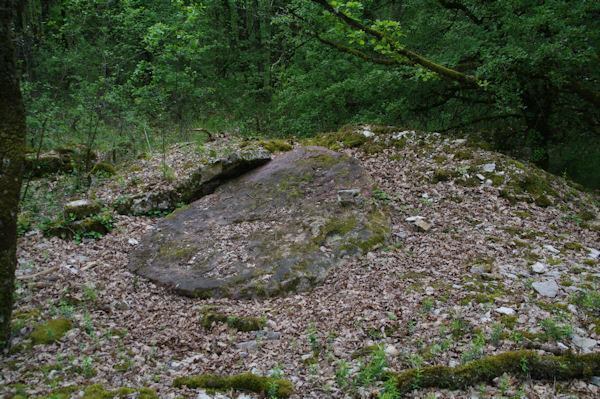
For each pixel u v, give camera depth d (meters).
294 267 5.37
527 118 9.67
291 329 4.33
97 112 10.50
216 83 15.47
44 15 15.46
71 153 9.53
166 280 5.38
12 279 3.59
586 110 9.39
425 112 10.99
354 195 6.67
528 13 8.78
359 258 5.65
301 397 3.27
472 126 10.60
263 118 13.76
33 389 3.12
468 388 3.25
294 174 7.39
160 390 3.31
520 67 8.48
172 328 4.42
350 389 3.31
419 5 11.01
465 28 9.91
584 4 8.23
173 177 8.22
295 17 10.45
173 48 10.05
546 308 4.25
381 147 8.95
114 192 7.98
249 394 3.34
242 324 4.38
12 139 3.47
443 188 7.64
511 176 7.66
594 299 4.23
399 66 9.97
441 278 5.10
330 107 11.42
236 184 7.57
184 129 12.56
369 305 4.58
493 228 6.44
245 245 5.96
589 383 3.21
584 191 8.16
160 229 6.61
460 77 9.02
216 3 15.97
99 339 4.00
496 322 4.06
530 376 3.31
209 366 3.77
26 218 6.56
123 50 12.77
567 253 5.71
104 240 6.34
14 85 3.47
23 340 3.75
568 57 7.76
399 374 3.33
